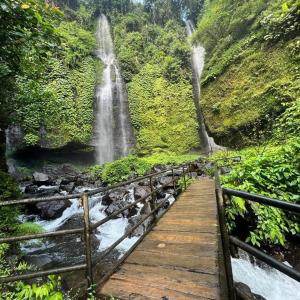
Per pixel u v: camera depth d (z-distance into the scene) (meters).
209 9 28.16
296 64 13.95
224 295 1.97
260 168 5.26
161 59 28.27
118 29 31.84
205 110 21.19
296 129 5.54
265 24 16.08
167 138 24.22
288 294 3.87
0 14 3.36
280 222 4.53
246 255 4.66
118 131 25.19
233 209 4.60
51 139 20.28
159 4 35.69
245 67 17.94
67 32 26.06
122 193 10.03
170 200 8.44
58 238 6.78
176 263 2.66
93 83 24.98
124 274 2.52
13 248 5.12
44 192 12.49
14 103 6.16
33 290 1.96
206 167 13.44
